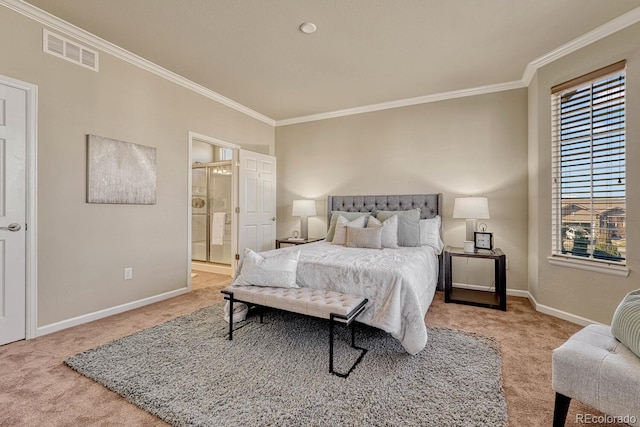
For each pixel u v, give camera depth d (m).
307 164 4.92
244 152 4.33
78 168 2.62
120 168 2.93
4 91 2.20
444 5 2.22
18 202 2.28
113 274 2.89
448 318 2.82
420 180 4.07
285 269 2.37
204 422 1.40
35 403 1.54
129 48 2.88
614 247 2.48
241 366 1.90
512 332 2.48
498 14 2.31
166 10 2.31
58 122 2.49
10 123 2.23
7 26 2.21
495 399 1.57
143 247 3.17
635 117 2.29
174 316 2.85
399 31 2.56
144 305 3.16
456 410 1.48
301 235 4.64
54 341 2.28
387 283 2.14
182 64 3.20
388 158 4.29
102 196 2.78
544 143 3.00
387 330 2.02
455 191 3.87
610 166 2.50
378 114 4.36
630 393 1.12
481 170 3.73
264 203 4.70
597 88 2.58
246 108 4.51
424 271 2.62
